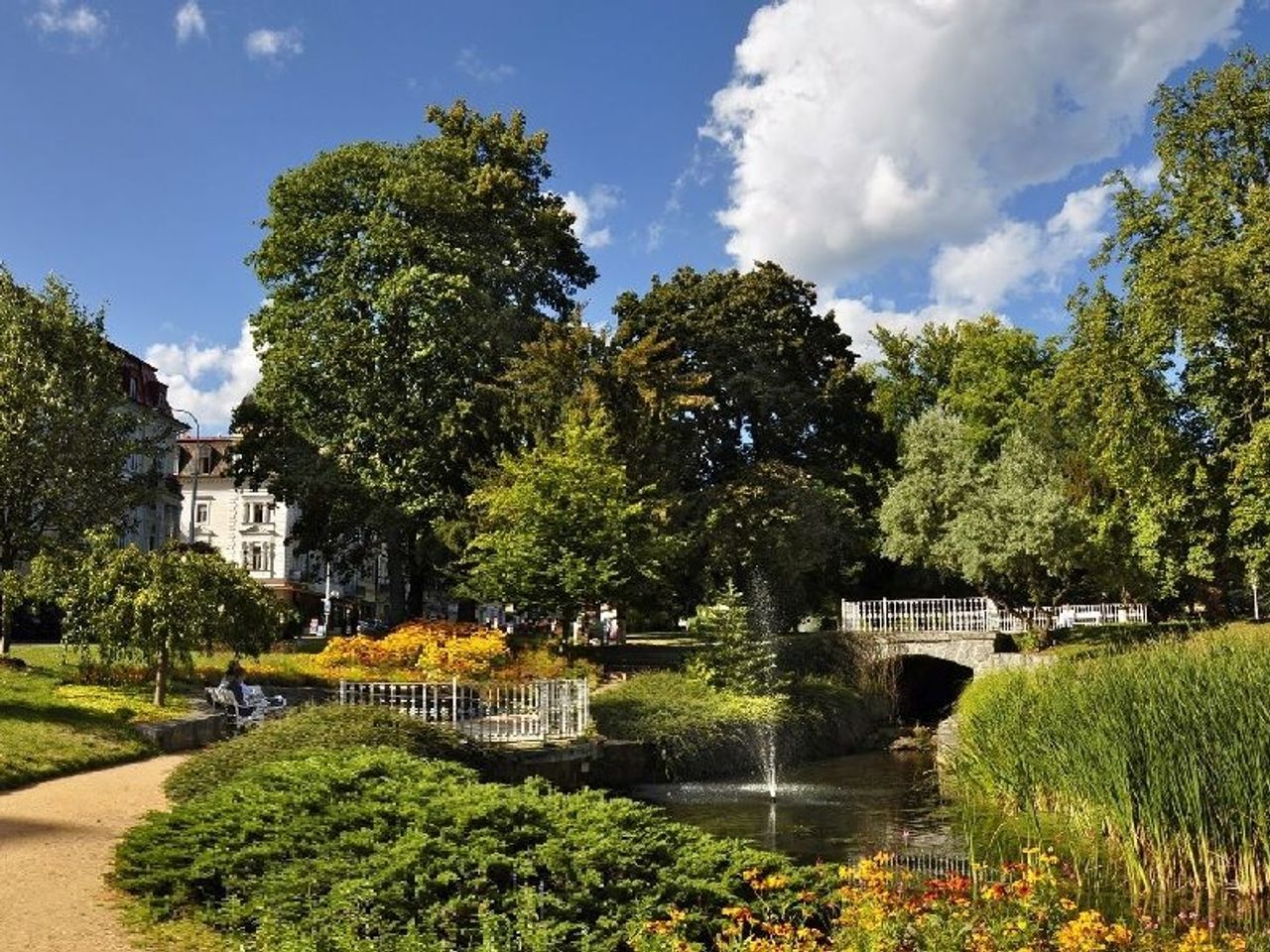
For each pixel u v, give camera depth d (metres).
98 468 25.94
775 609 39.97
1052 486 35.25
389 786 9.71
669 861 8.25
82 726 16.39
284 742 12.83
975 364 53.41
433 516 34.81
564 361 32.09
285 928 7.19
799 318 45.75
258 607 21.12
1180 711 12.27
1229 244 26.83
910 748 29.39
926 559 38.09
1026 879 7.24
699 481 43.00
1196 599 41.34
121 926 7.64
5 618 22.98
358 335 34.72
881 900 6.86
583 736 19.67
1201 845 11.14
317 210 37.19
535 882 7.92
